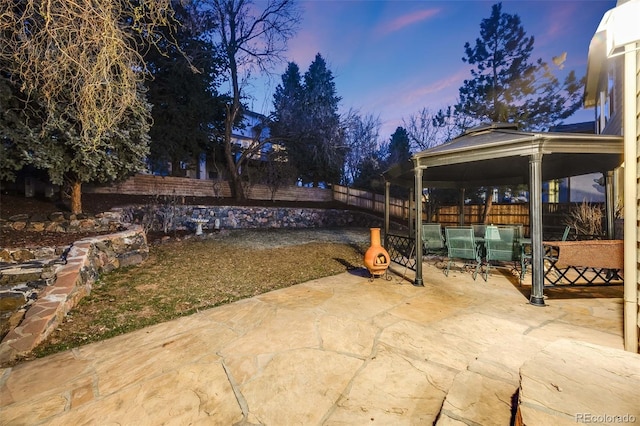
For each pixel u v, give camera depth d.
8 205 6.38
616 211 6.65
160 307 3.77
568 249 3.74
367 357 2.53
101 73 3.28
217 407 1.96
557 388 1.44
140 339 2.94
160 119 11.17
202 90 12.14
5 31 3.32
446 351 2.60
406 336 2.90
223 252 6.95
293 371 2.35
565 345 1.97
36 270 3.90
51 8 2.91
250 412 1.91
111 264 5.16
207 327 3.20
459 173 7.40
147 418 1.87
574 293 4.26
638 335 2.21
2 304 3.34
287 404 1.98
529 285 4.75
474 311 3.56
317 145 15.77
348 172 20.77
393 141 24.50
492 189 12.54
